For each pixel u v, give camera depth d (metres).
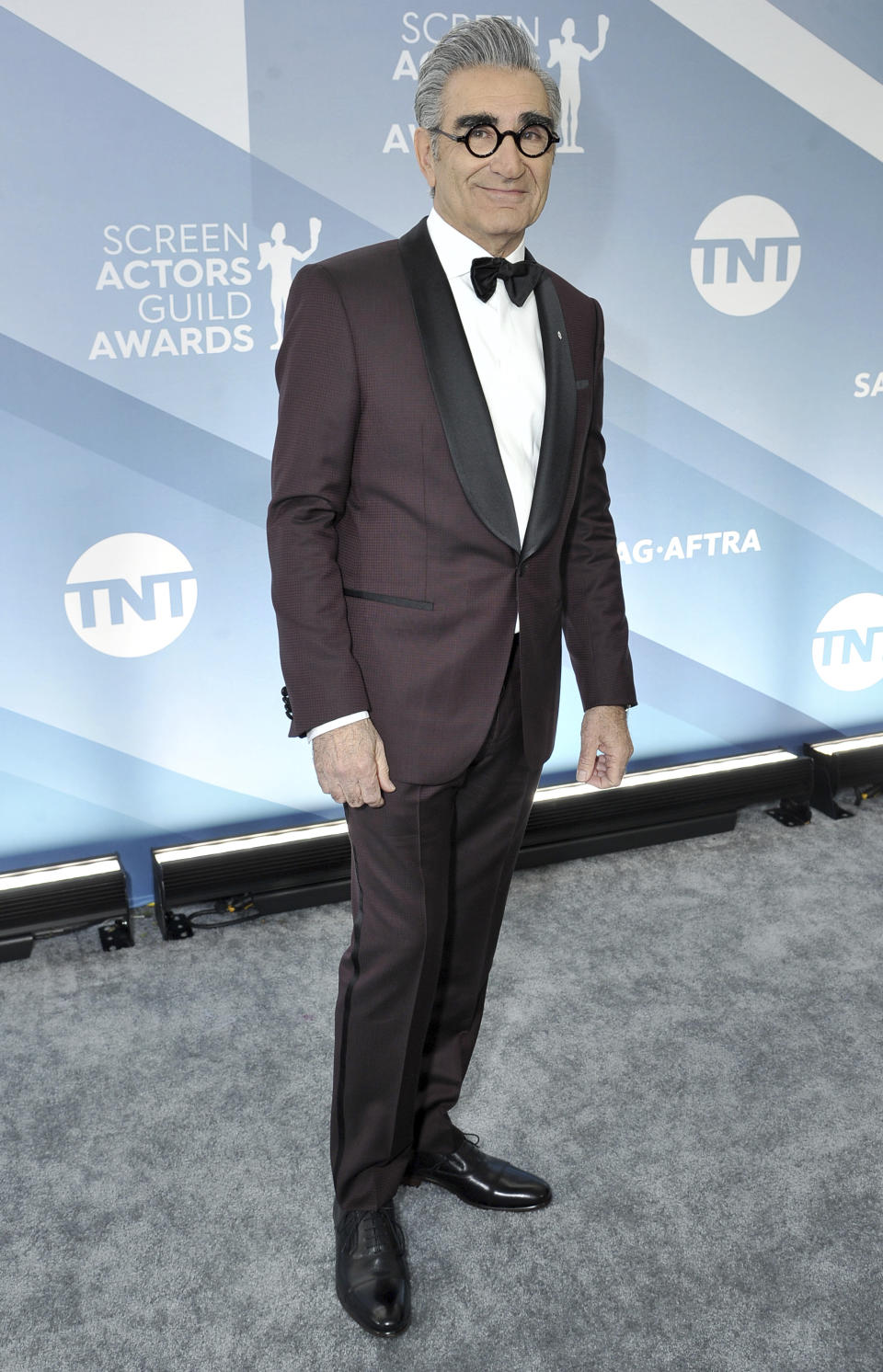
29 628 2.42
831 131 2.71
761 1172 1.85
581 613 1.70
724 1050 2.14
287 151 2.31
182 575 2.50
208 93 2.22
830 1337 1.56
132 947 2.52
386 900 1.52
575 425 1.53
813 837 3.00
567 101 2.49
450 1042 1.75
